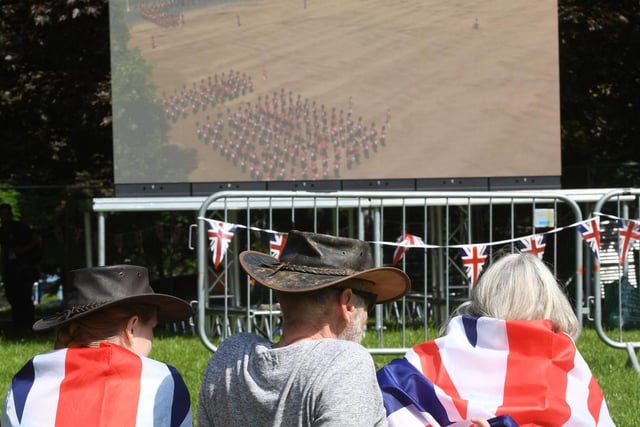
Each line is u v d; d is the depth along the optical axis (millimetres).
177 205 17469
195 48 17891
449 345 4766
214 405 4141
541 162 18094
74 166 27484
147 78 17875
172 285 21594
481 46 18047
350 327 4184
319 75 18016
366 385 3848
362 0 17984
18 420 4605
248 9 17922
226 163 17953
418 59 18062
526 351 4672
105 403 4605
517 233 20969
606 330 15781
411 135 18078
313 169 18031
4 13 25062
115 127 17875
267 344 4180
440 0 18000
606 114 26078
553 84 18078
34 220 23688
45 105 25938
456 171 18094
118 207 17094
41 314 25750
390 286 4426
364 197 11367
